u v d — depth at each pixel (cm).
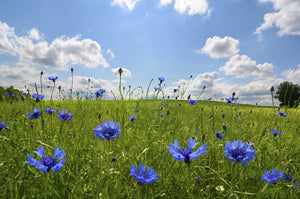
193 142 130
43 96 293
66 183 168
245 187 192
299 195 175
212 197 185
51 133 240
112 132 154
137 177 111
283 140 324
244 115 589
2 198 140
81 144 233
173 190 176
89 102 491
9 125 261
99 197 146
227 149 137
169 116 377
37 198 141
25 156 179
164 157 223
